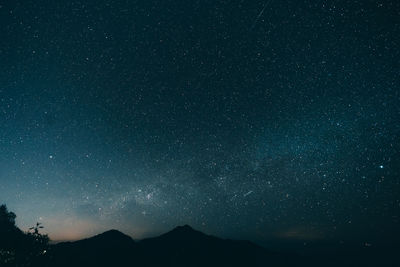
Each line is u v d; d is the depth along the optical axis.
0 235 10.23
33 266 9.75
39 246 10.55
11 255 9.74
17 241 10.31
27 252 10.17
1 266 8.97
